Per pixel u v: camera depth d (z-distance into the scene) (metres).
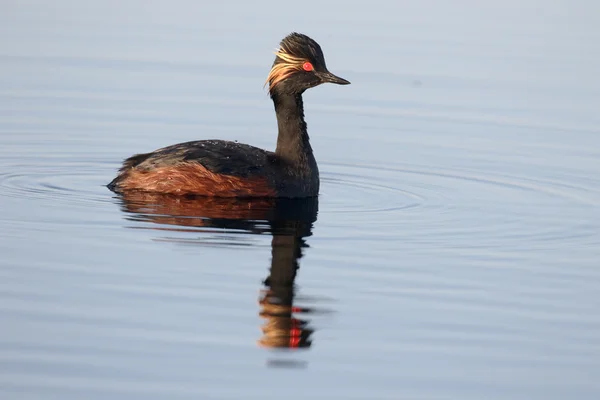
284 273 13.54
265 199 16.77
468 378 10.83
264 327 11.83
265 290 12.89
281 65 17.17
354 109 24.16
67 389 10.27
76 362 10.84
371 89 25.69
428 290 13.20
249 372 10.77
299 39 17.27
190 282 13.09
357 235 15.27
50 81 25.05
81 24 31.06
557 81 26.42
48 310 12.13
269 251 14.33
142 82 25.27
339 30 30.84
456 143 21.48
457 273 13.82
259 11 33.38
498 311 12.59
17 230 14.85
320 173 19.20
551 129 22.59
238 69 26.61
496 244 15.12
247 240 14.78
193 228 15.20
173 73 26.09
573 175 19.34
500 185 18.66
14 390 10.23
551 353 11.47
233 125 22.12
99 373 10.62
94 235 14.72
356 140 21.66
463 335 11.88
